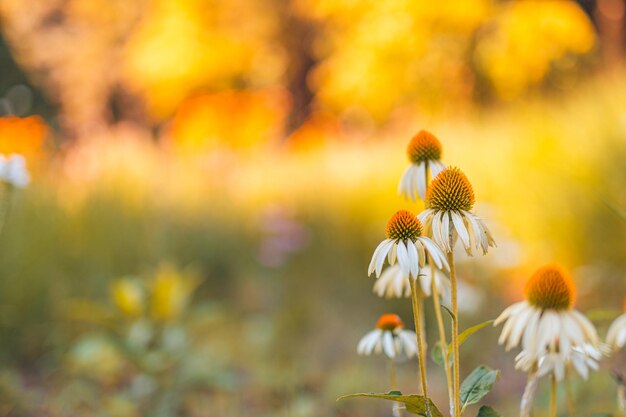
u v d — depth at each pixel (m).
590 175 6.19
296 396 4.41
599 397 3.19
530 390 1.89
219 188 8.56
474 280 5.55
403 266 1.70
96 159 8.11
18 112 14.42
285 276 6.82
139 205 7.42
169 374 4.44
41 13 21.20
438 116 13.25
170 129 20.33
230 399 4.48
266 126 19.77
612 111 6.64
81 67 21.33
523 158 6.98
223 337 5.81
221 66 20.23
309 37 20.08
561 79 14.08
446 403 4.24
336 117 16.58
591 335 1.83
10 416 4.21
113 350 4.52
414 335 2.23
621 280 5.61
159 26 20.19
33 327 5.44
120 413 4.12
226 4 20.16
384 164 8.15
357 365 5.02
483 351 4.84
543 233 6.39
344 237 7.02
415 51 14.67
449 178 1.75
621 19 8.97
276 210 6.77
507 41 14.12
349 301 6.44
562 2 13.89
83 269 6.26
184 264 7.25
